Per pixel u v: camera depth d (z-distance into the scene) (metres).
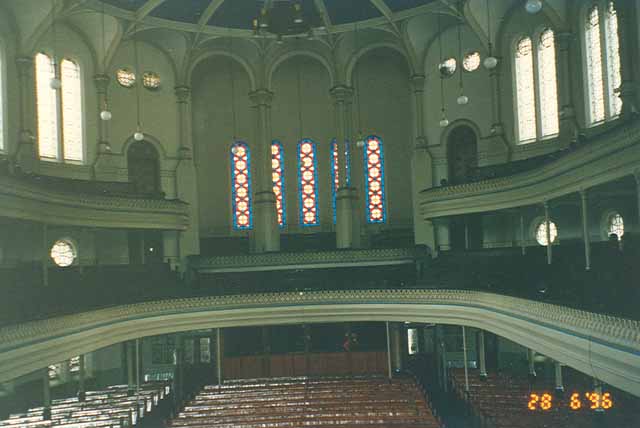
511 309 24.47
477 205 36.03
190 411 27.39
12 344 20.36
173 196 43.03
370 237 46.25
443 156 42.12
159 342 42.12
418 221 42.50
